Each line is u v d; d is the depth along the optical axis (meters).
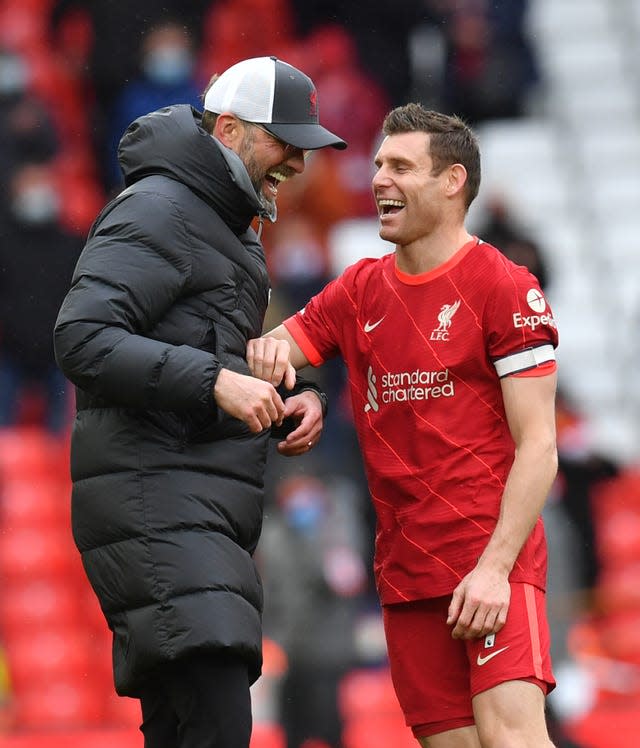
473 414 14.59
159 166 14.05
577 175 52.88
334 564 27.52
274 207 15.04
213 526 13.77
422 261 14.77
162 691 14.40
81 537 13.98
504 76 52.19
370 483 15.25
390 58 50.97
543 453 14.23
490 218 41.22
